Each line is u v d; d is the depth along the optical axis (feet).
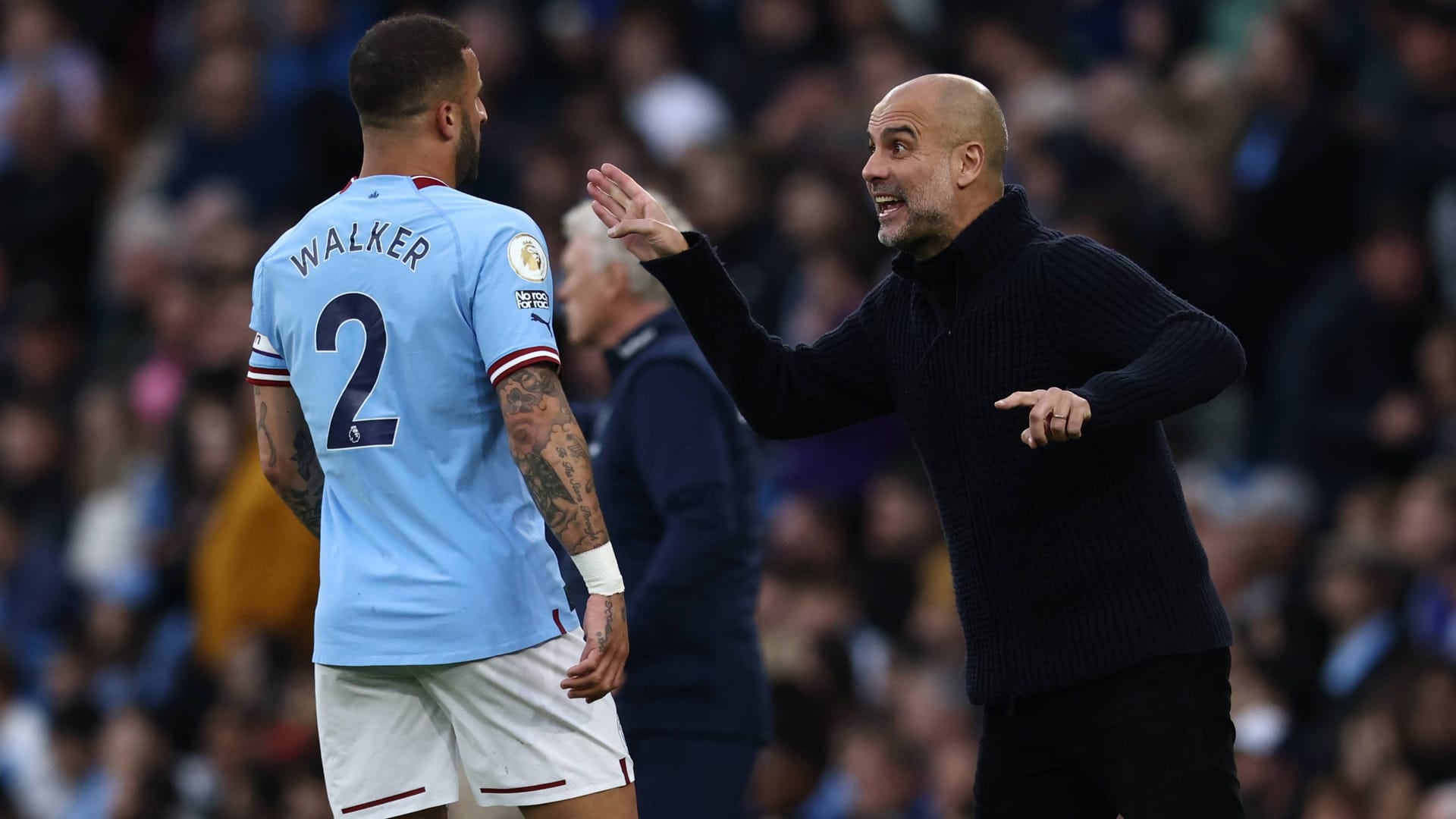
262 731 104.27
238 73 165.68
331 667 51.98
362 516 51.26
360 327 50.70
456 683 51.03
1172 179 126.21
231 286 146.51
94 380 159.94
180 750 113.70
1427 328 116.78
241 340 140.87
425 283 50.34
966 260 52.06
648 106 152.35
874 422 120.47
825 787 97.55
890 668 102.12
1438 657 88.84
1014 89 140.36
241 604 110.93
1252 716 94.99
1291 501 105.91
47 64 187.52
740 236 136.98
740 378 55.31
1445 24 126.31
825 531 115.85
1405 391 115.03
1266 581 103.60
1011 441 51.85
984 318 52.06
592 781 51.83
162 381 146.82
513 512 51.34
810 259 127.95
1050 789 53.83
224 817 104.17
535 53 164.55
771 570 114.73
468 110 52.80
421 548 50.49
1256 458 120.78
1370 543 97.71
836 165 129.39
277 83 167.02
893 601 111.24
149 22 197.26
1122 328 50.26
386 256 50.67
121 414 147.13
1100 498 51.60
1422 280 116.98
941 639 101.60
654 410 65.51
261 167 163.32
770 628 110.63
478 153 53.52
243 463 120.16
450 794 52.39
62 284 174.70
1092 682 51.96
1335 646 96.58
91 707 121.29
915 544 112.78
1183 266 124.06
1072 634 51.85
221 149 165.17
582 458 49.98
